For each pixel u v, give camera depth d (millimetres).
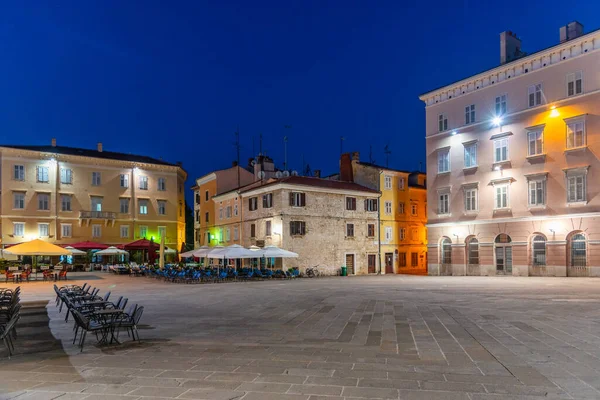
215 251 36531
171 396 6367
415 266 54156
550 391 6371
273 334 11359
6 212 53562
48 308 17000
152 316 14953
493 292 22000
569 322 12266
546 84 35688
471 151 41031
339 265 45750
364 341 10242
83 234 58469
